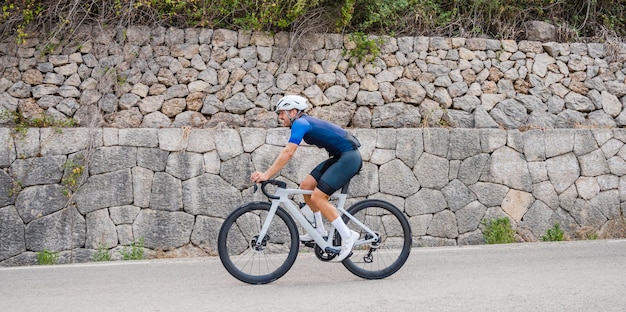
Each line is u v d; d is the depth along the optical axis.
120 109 8.90
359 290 5.15
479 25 10.48
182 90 9.05
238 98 9.11
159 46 9.13
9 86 8.71
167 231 8.03
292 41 9.38
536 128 9.63
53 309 4.61
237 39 9.30
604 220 9.10
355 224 5.78
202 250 8.09
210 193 8.21
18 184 7.82
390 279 5.68
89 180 7.96
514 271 5.95
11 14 8.85
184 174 8.19
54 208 7.84
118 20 9.16
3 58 8.78
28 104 8.69
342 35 9.59
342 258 5.54
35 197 7.82
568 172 9.10
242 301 4.75
